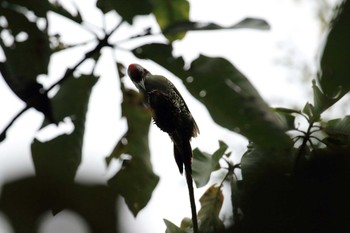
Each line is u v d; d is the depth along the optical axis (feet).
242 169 9.86
